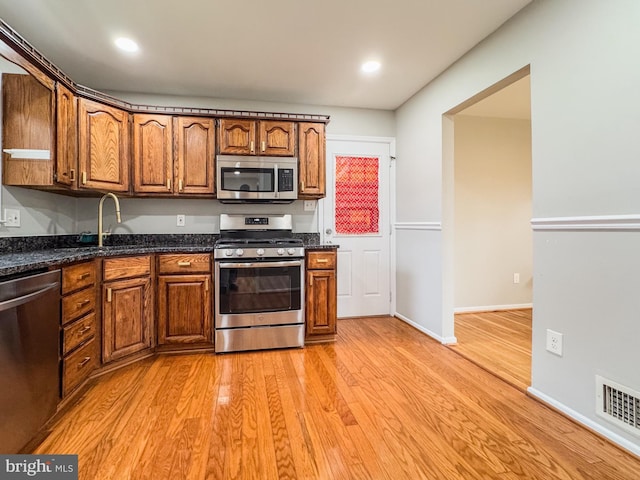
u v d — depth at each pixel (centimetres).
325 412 179
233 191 296
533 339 195
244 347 271
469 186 396
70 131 232
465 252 396
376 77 292
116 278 231
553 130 182
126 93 314
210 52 247
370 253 375
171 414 176
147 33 222
